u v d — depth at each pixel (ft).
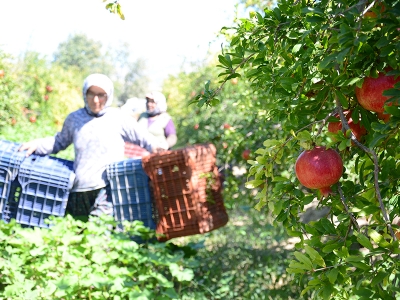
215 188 17.87
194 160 17.15
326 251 5.26
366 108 5.31
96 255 15.81
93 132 17.79
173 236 17.76
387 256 4.94
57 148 18.24
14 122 32.81
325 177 5.29
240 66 6.39
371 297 5.00
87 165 17.80
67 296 14.57
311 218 23.71
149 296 14.98
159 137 25.35
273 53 6.12
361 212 5.30
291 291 16.14
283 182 6.07
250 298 16.62
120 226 17.97
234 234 22.27
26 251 16.08
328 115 5.62
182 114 41.55
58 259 16.21
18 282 14.74
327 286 5.24
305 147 5.44
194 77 34.86
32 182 17.51
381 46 4.80
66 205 17.89
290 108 5.98
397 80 5.06
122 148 18.31
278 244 20.29
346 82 5.17
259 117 18.31
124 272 15.64
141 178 17.70
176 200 17.44
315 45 5.78
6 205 17.74
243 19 6.45
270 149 6.01
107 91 17.78
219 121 27.61
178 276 15.85
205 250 20.72
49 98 45.44
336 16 5.23
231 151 20.62
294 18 5.96
